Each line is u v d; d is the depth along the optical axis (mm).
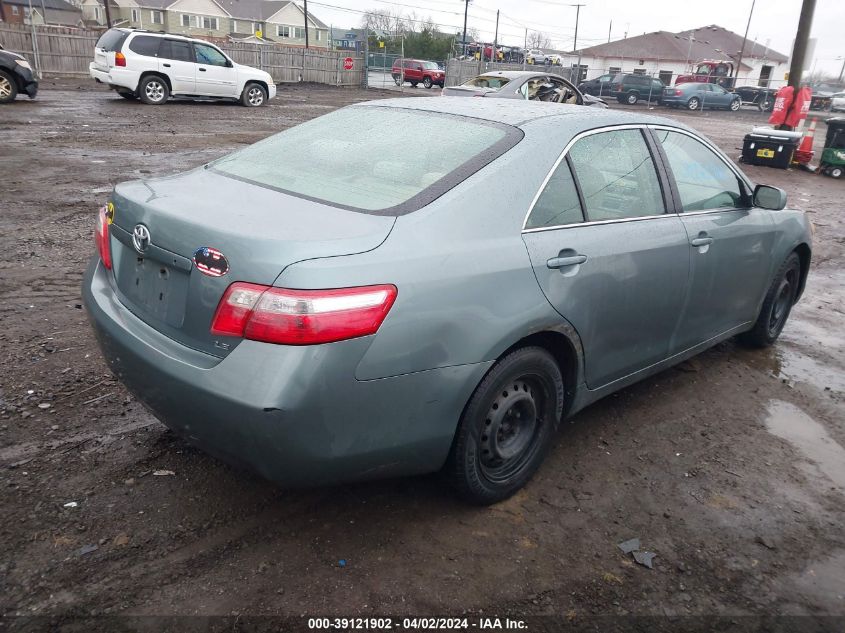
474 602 2439
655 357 3709
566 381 3184
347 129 3344
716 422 3939
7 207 7164
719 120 32125
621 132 3445
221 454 2400
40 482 2889
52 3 67125
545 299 2803
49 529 2621
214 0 74312
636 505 3086
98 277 2953
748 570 2721
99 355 4070
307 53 32281
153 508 2791
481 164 2803
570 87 14891
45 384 3686
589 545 2789
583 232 3047
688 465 3457
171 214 2477
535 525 2883
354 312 2215
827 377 4707
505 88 13617
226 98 19203
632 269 3258
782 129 15688
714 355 4949
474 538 2766
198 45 18328
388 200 2633
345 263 2242
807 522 3064
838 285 7012
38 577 2389
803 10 14945
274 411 2148
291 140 3398
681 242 3586
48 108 15406
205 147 11664
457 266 2498
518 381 2895
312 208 2574
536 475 3254
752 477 3391
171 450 3193
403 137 3109
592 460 3432
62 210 7211
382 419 2383
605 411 3967
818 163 16797
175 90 18094
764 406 4195
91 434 3271
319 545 2654
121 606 2297
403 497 2990
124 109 16344
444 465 2771
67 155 10102
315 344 2166
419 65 39094
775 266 4621
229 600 2359
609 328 3234
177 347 2404
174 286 2465
